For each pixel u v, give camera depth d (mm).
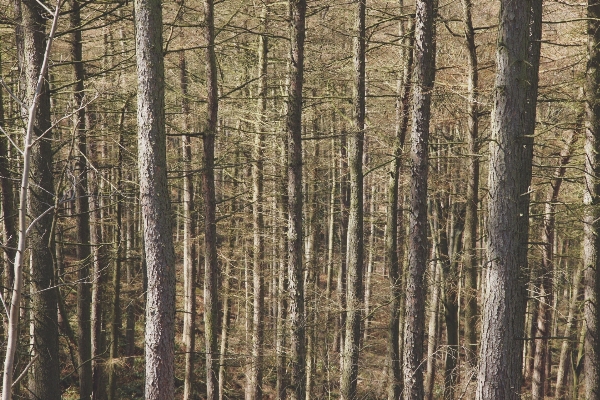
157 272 7316
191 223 14109
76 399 16328
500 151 7555
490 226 7719
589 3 9828
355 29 12078
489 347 7754
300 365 10352
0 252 10906
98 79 12328
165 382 7387
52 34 4512
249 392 17062
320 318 15508
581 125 10914
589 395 10055
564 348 19125
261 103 14727
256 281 14445
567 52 12211
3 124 10227
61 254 14531
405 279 13812
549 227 13547
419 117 9617
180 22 11195
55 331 8883
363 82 12242
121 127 12078
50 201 8719
